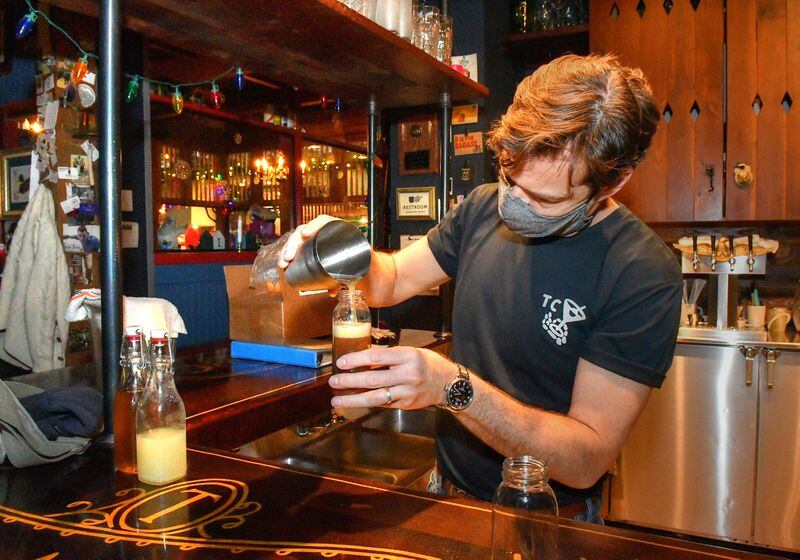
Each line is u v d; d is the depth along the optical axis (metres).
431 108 3.21
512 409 0.99
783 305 2.97
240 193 4.39
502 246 1.29
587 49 3.38
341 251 1.13
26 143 3.40
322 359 1.84
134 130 3.11
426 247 1.52
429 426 2.12
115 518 0.86
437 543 0.80
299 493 0.95
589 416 1.07
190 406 1.40
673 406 2.82
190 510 0.89
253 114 4.26
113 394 1.15
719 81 2.89
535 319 1.21
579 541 0.82
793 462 2.65
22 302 2.87
